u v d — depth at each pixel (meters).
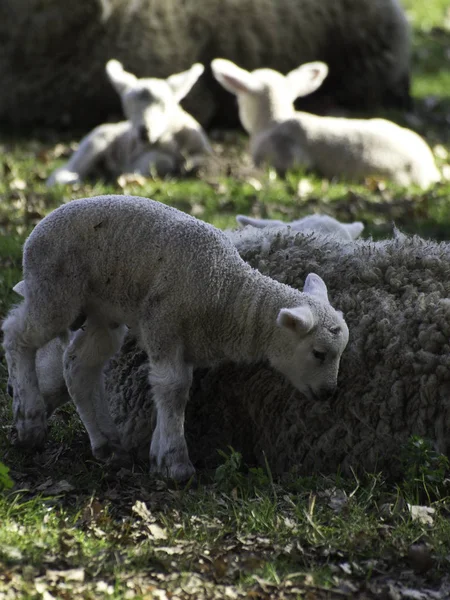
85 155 25.86
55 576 9.59
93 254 11.69
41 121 32.47
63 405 14.26
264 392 12.34
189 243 11.54
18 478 11.95
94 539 10.42
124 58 31.78
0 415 13.71
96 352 12.35
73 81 31.94
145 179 25.41
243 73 27.77
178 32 32.22
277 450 12.39
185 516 11.01
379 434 11.84
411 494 11.40
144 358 12.98
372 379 11.88
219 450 12.11
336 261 13.05
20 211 22.59
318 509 11.19
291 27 33.62
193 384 12.80
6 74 32.19
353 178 26.59
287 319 11.14
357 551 10.43
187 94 32.41
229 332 11.63
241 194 24.45
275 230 13.80
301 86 28.25
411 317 12.01
